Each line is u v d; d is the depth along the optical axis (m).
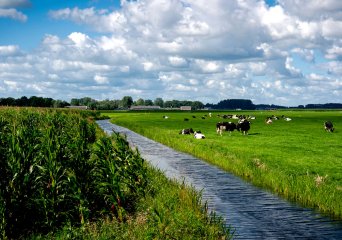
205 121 94.06
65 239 11.43
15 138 13.31
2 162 12.88
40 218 12.74
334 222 15.22
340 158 29.39
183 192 17.20
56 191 13.02
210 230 12.99
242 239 13.23
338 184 20.20
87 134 33.38
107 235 11.81
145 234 11.71
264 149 35.12
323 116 130.12
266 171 23.78
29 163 12.93
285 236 13.59
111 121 102.88
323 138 45.91
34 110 44.56
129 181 17.44
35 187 13.03
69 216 12.95
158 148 41.88
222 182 23.22
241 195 19.84
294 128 64.88
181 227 12.62
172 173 26.27
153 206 14.45
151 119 108.56
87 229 12.36
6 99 159.50
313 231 14.12
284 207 17.52
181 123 85.31
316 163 27.11
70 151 15.78
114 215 13.84
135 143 47.44
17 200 12.23
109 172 14.86
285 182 20.59
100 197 14.66
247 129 52.88
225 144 39.78
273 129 62.59
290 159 28.95
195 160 32.62
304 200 18.48
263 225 14.84
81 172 14.46
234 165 27.30
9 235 11.77
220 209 17.17
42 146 13.89
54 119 36.50
